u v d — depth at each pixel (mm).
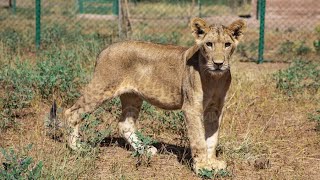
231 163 8914
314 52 20297
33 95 12047
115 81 8836
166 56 8523
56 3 41000
